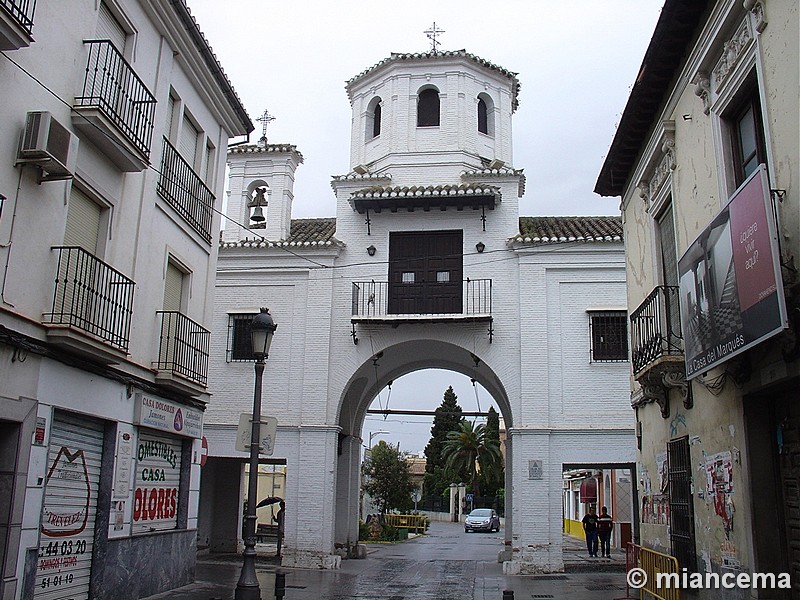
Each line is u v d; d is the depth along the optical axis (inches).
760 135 311.6
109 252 436.8
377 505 1791.3
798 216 256.8
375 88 947.3
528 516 757.9
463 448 2375.7
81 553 414.6
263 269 842.8
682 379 386.9
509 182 840.3
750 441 307.9
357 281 828.0
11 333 335.9
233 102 626.2
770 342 279.3
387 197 808.9
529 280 804.6
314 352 815.1
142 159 443.2
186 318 537.6
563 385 783.1
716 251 305.3
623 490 1284.4
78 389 399.9
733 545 322.7
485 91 933.8
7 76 336.8
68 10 388.8
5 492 338.0
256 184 923.4
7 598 331.3
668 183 433.1
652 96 435.5
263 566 781.3
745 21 304.5
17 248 344.5
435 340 807.7
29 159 344.8
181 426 541.6
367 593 594.2
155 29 502.6
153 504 512.7
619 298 793.6
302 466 790.5
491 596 585.9
